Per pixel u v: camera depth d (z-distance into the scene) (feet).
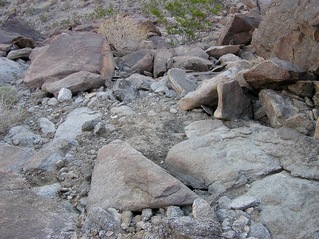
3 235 12.50
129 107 20.45
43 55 25.75
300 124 16.30
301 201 12.92
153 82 23.36
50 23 75.15
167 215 12.91
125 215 13.17
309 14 18.20
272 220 12.53
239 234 12.19
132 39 32.96
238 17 32.19
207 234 11.68
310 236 11.89
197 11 40.34
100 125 18.28
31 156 17.24
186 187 13.61
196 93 18.93
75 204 14.48
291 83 17.76
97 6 75.36
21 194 14.53
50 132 19.34
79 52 25.40
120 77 25.93
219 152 15.33
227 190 13.97
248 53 30.63
